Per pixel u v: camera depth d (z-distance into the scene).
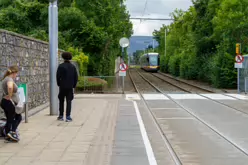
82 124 12.90
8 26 39.50
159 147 9.68
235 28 35.19
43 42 19.08
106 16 43.28
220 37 39.25
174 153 9.02
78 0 43.31
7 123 9.74
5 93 9.63
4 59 12.69
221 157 8.67
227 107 18.77
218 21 36.94
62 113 13.61
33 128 11.93
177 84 42.03
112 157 8.48
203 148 9.62
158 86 37.94
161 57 89.06
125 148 9.42
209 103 20.72
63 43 35.84
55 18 14.79
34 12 41.19
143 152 9.02
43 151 8.88
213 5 43.84
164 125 13.21
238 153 9.07
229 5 35.91
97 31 39.50
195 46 47.50
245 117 15.25
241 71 29.78
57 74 13.25
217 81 35.06
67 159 8.18
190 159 8.46
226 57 34.38
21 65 14.96
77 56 33.69
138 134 11.34
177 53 67.06
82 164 7.81
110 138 10.62
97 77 32.47
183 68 54.44
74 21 39.94
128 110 17.34
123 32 45.84
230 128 12.62
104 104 19.78
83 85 28.58
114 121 13.84
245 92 27.38
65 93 13.34
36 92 17.56
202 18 46.38
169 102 21.25
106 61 42.25
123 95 26.14
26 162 7.87
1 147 9.24
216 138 10.95
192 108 18.33
